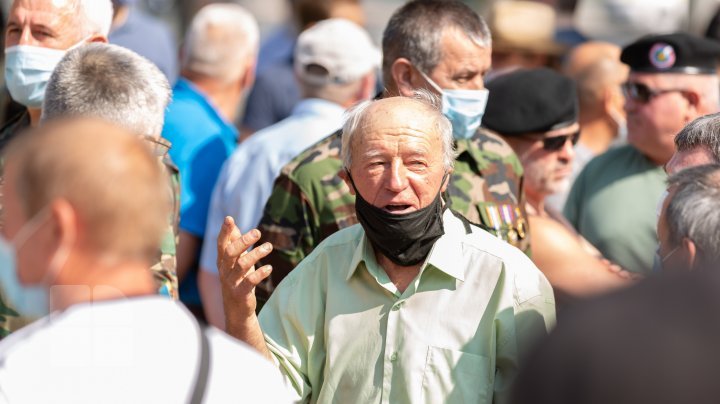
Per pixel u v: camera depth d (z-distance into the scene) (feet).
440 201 38.11
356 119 38.24
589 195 59.77
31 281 25.39
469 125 48.44
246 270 35.83
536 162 54.03
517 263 37.63
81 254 25.20
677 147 40.42
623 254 57.62
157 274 40.19
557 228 51.78
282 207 46.26
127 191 25.17
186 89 66.03
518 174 49.26
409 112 37.70
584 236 59.11
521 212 48.67
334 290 38.63
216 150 63.31
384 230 37.06
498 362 37.24
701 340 19.08
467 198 47.06
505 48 77.30
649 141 57.57
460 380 36.68
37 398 24.72
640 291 19.93
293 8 87.20
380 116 37.55
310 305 39.17
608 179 59.31
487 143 49.16
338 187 45.80
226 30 67.36
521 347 36.76
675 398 18.79
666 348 19.06
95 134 25.55
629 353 19.13
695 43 57.26
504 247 38.19
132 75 41.42
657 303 19.58
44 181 25.00
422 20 48.24
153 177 25.86
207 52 66.74
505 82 54.60
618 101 68.95
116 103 40.63
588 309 19.92
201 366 25.67
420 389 36.76
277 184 46.75
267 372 27.02
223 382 25.84
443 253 37.37
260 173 59.52
